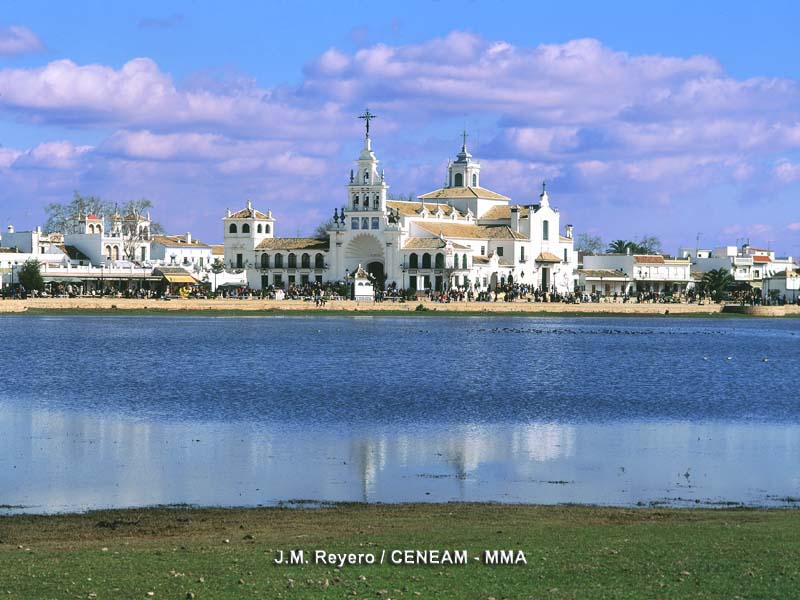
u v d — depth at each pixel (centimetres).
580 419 10181
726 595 4200
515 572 4538
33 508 6372
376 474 7450
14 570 4556
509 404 11225
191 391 12050
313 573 4528
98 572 4525
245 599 4194
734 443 8844
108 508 6372
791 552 4816
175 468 7612
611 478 7381
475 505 6397
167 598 4194
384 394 11956
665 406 11225
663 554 4791
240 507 6397
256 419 9900
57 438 8806
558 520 5816
